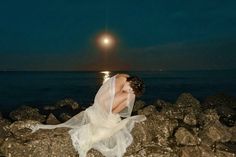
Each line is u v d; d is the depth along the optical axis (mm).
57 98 35469
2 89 49188
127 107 8336
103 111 7926
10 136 9086
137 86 7797
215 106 20234
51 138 8094
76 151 7992
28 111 17172
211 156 9086
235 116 17391
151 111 14906
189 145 9633
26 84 63781
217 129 11055
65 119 15609
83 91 46031
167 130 10383
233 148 10484
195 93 43031
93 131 7977
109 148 7930
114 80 7910
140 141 8938
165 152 8625
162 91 45594
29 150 8062
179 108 16266
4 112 22250
